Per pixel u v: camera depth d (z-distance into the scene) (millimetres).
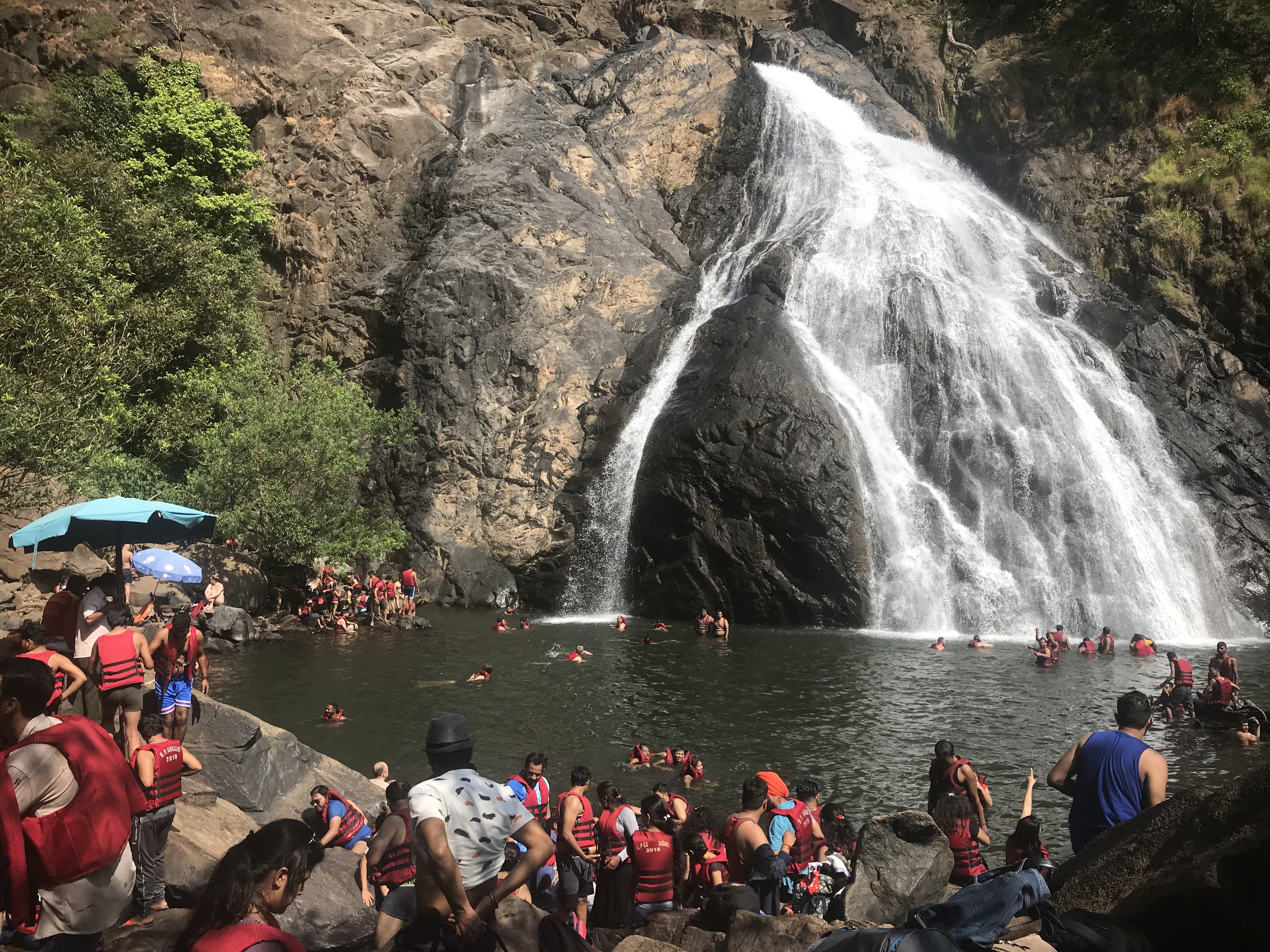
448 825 4609
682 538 35469
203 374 36500
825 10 57656
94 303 29047
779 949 6484
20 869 4559
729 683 22891
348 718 19172
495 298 41781
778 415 35062
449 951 4523
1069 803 14477
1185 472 36969
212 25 46531
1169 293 42781
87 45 43188
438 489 39719
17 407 22781
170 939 6633
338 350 43875
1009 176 48562
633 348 41625
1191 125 44906
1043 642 25875
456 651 27109
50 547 13773
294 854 3857
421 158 46812
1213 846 4957
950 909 4875
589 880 9273
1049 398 37312
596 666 24875
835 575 33500
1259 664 26500
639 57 51438
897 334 39062
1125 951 4613
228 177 44625
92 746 4922
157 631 14492
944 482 36469
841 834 10453
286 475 33094
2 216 26500
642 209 48000
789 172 47219
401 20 50969
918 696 21516
